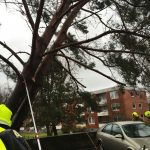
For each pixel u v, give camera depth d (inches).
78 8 468.8
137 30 442.3
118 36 469.4
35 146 520.7
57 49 407.2
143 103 2965.1
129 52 429.1
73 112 1118.4
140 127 504.4
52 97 629.3
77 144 579.8
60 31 466.9
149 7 465.1
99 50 430.6
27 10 389.7
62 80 629.3
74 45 420.2
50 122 933.2
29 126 862.5
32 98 401.1
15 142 120.8
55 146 562.3
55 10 513.3
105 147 534.3
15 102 393.1
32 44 363.9
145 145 446.0
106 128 551.5
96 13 467.8
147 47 458.6
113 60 460.8
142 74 459.5
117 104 2970.0
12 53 387.5
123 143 478.6
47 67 425.1
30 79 390.0
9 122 129.6
